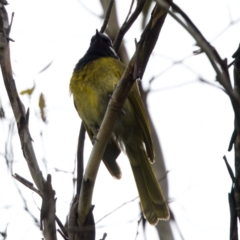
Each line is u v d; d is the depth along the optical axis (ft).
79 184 21.17
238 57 13.26
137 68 17.58
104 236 17.67
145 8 25.59
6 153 22.07
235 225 14.15
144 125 30.63
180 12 12.21
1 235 20.39
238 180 13.64
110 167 30.37
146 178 29.99
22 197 20.92
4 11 19.74
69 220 19.17
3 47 18.93
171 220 25.68
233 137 13.69
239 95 13.14
